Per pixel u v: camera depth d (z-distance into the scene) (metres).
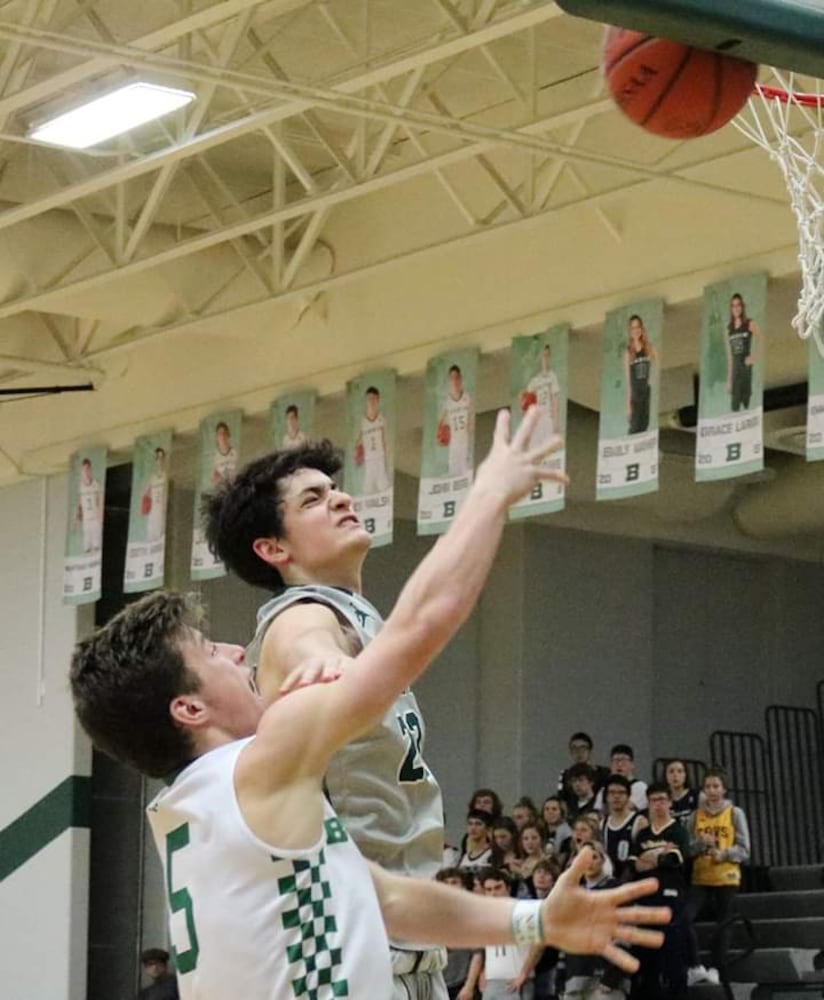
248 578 4.84
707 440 15.90
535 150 15.30
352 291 19.38
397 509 23.73
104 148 17.30
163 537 20.97
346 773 4.54
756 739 24.84
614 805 18.27
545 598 23.64
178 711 3.82
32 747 23.03
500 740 23.55
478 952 16.88
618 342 16.91
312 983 3.59
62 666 22.80
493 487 3.69
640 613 24.23
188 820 3.69
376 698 3.61
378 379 19.00
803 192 10.09
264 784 3.65
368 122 17.55
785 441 20.77
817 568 25.81
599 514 23.80
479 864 18.47
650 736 24.09
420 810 4.69
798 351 18.30
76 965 22.36
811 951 18.89
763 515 23.55
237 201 18.39
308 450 4.84
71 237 18.81
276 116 14.91
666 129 6.45
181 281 19.30
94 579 21.69
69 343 21.61
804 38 6.18
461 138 15.18
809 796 24.78
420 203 18.48
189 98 14.85
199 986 3.66
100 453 21.89
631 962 4.05
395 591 23.75
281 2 15.48
